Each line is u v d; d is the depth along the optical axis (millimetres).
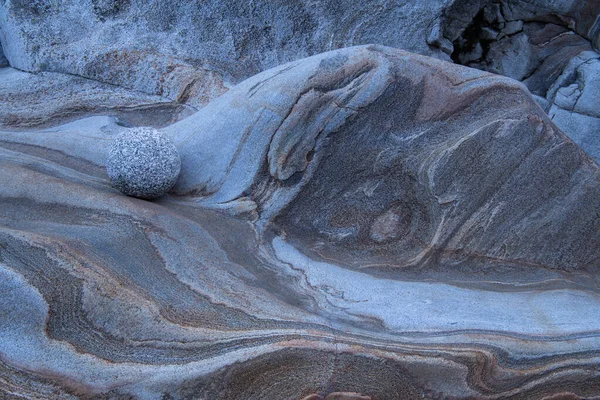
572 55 5215
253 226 3164
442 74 3295
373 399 2162
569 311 2857
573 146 3326
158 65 4562
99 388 1833
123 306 2055
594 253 3418
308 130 3188
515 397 2412
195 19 4672
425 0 5039
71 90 4418
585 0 5027
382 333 2408
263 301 2430
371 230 3303
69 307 1966
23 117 4160
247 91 3377
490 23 5328
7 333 1858
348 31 5016
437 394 2301
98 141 3703
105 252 2371
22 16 4375
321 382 2123
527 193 3283
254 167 3256
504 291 3049
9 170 2881
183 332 2072
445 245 3240
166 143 3131
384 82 3170
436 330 2506
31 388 1765
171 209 3088
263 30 4836
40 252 2104
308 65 3256
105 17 4531
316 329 2266
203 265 2600
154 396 1895
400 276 3049
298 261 3006
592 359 2518
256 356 2062
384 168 3273
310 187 3254
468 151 3195
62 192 2789
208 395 1968
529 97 3402
